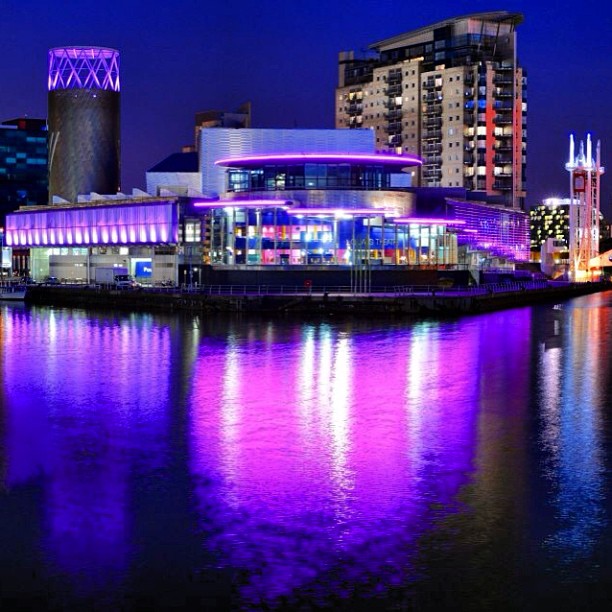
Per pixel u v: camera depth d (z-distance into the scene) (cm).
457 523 2294
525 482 2692
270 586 1912
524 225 19512
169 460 3019
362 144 14675
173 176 14788
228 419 3756
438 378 4956
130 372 5322
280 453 3095
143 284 13000
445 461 2969
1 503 2503
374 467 2886
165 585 1919
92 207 14162
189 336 7581
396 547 2125
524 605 1820
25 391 4619
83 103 19350
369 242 11962
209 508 2434
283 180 12250
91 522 2325
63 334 7900
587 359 5847
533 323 8931
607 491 2595
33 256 15688
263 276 11881
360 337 7388
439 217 13288
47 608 1817
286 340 7162
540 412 3891
